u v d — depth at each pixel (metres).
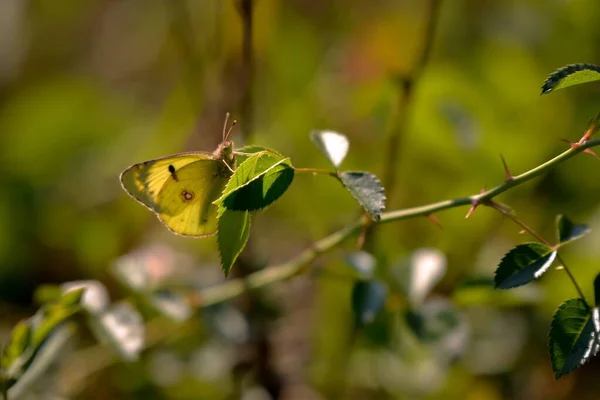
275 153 0.44
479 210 0.60
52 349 0.51
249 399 0.57
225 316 0.55
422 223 0.61
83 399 0.57
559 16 0.64
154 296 0.52
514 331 0.59
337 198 0.61
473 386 0.58
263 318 0.57
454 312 0.53
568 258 0.58
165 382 0.57
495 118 0.62
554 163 0.45
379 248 0.57
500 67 0.62
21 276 0.64
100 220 0.64
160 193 0.47
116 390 0.57
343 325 0.58
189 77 0.63
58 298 0.51
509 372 0.58
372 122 0.61
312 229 0.62
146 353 0.57
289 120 0.63
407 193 0.61
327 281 0.58
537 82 0.62
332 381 0.58
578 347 0.45
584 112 0.62
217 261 0.62
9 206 0.64
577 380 0.58
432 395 0.57
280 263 0.62
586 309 0.45
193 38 0.62
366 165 0.61
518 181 0.46
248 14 0.56
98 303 0.51
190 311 0.53
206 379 0.57
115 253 0.63
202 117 0.63
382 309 0.53
